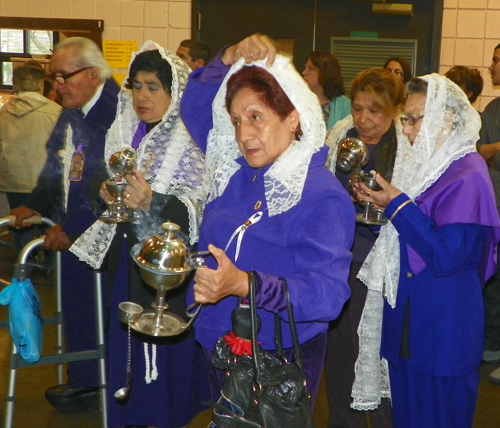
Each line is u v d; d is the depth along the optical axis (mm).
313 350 1952
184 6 5871
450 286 2316
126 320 1837
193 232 2539
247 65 1913
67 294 3250
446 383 2355
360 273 2572
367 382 2559
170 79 2627
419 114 2402
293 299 1732
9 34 5973
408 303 2371
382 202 2312
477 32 5609
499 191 4008
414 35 5754
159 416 2594
